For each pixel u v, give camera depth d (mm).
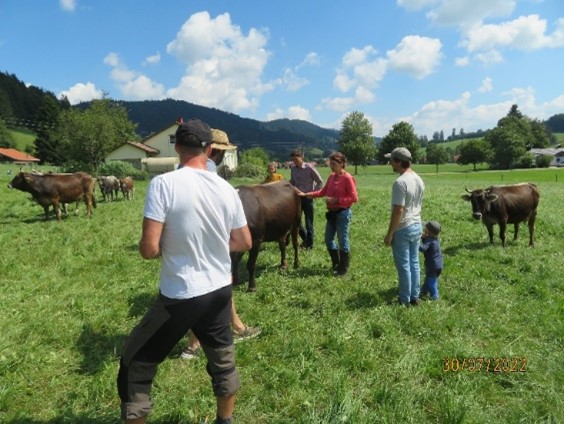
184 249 2826
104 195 21766
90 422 3549
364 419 3492
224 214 2959
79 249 9789
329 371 4293
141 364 2947
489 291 6625
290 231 8031
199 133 2943
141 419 2967
